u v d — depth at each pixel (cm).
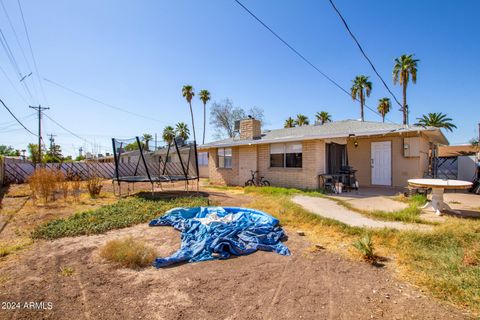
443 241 414
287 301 267
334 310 250
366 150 1221
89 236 495
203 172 2400
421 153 1068
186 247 419
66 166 1938
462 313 241
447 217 579
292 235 493
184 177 1162
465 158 1588
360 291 284
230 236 456
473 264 333
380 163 1172
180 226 545
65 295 279
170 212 635
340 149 1253
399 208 684
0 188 1309
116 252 379
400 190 1047
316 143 1080
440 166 1744
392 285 296
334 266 351
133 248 384
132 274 330
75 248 425
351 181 1144
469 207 709
